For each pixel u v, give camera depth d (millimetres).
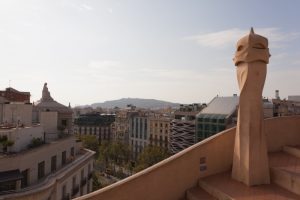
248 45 9844
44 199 21219
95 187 48219
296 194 9031
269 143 13133
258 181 9867
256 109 10008
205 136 77562
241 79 10188
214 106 80812
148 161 73938
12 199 18438
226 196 8875
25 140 23734
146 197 9477
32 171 22469
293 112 70312
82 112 188625
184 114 89750
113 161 93375
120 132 126500
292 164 10961
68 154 30969
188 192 10062
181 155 10328
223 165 11414
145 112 127125
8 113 30562
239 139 10289
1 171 19562
